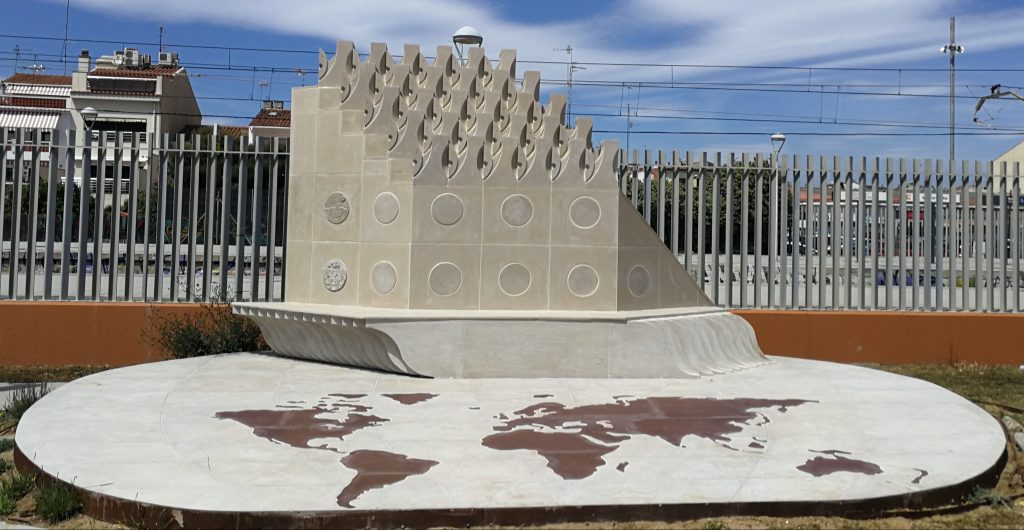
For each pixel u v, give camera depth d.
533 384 9.69
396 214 10.62
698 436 7.41
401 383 9.61
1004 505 6.16
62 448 6.77
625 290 11.07
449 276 10.54
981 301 13.71
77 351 12.38
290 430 7.43
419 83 11.48
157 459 6.49
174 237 12.75
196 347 11.91
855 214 15.28
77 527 5.55
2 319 12.25
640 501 5.63
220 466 6.32
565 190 10.82
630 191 13.62
